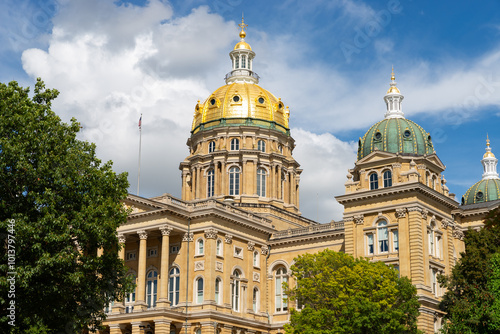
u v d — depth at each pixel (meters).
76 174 56.22
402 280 72.19
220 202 92.12
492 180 105.00
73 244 55.81
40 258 51.44
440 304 74.06
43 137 55.09
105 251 59.81
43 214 54.16
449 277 76.25
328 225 95.06
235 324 88.81
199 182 114.56
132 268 93.62
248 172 112.44
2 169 53.06
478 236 74.00
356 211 86.88
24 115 55.22
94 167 59.00
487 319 68.62
